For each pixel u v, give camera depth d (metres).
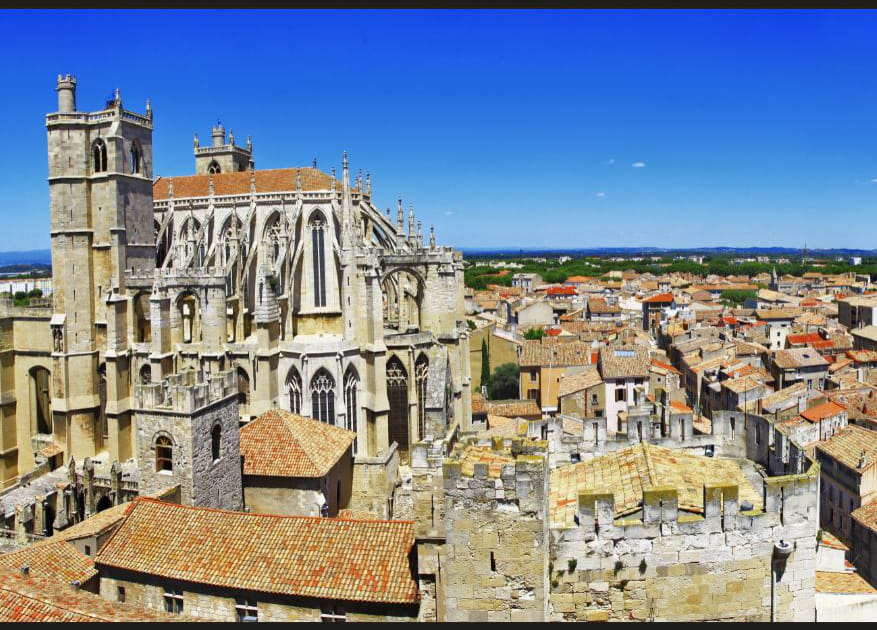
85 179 85.94
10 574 40.06
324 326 90.25
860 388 115.31
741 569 32.72
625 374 114.50
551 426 44.69
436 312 87.50
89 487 73.81
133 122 88.88
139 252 90.31
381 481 70.69
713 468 39.28
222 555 42.59
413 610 37.84
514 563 31.05
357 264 83.94
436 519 34.84
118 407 85.62
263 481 59.16
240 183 100.44
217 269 84.00
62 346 86.00
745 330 189.88
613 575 32.50
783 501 32.72
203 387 53.12
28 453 91.88
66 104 85.88
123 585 43.91
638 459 38.91
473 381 147.12
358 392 84.62
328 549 41.47
